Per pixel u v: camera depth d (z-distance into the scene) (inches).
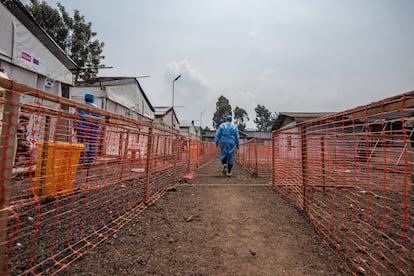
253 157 271.6
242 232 83.3
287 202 126.8
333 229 86.0
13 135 45.5
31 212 88.2
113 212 98.2
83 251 64.5
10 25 195.9
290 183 137.9
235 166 389.1
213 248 70.2
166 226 87.4
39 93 49.5
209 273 56.7
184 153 225.0
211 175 247.9
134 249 67.7
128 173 114.0
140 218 95.4
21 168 72.9
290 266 60.6
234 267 59.7
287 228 87.7
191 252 67.2
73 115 73.1
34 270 53.4
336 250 69.4
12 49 198.4
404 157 54.6
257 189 163.5
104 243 70.5
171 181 169.9
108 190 106.7
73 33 780.6
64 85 289.9
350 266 60.6
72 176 95.5
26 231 72.9
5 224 45.0
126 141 109.8
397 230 85.0
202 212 106.6
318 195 138.6
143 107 540.7
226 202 125.8
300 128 119.9
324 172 112.6
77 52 776.3
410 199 132.4
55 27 722.8
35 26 233.3
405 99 47.5
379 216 101.8
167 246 70.6
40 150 93.6
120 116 85.5
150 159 118.1
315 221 93.6
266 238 78.2
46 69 242.5
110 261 60.3
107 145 102.3
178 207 114.3
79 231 76.2
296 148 126.4
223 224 91.2
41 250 61.9
